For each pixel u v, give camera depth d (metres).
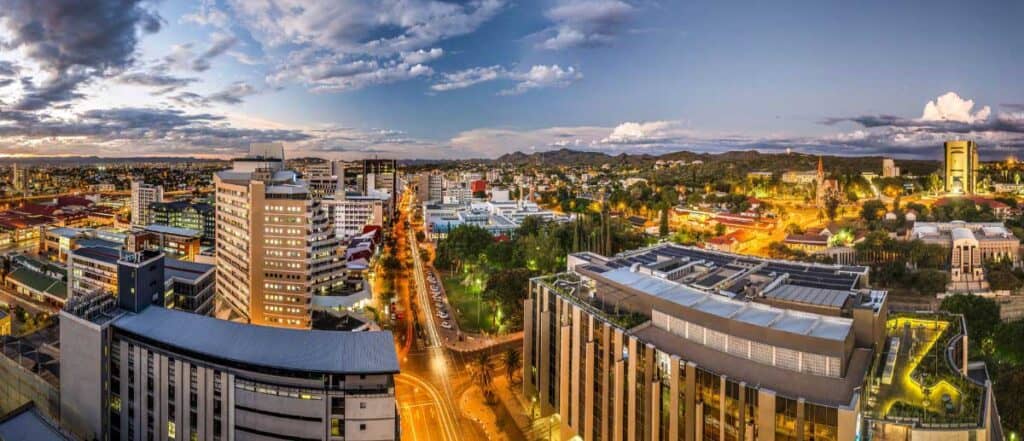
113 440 129.38
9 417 120.62
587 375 127.88
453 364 192.25
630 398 113.94
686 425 100.94
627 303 133.12
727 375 98.94
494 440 143.62
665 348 112.75
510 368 174.38
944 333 129.50
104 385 127.25
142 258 143.38
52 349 165.00
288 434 110.69
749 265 161.00
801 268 156.50
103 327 126.38
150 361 122.62
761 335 103.69
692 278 147.50
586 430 128.50
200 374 115.88
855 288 136.50
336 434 109.94
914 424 87.19
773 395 87.75
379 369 111.25
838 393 91.19
